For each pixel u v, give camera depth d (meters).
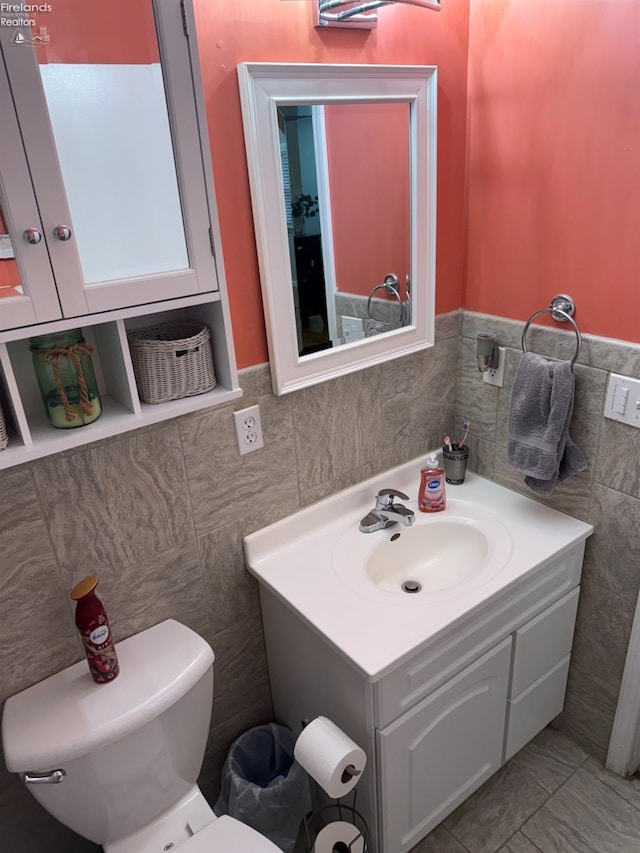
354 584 1.49
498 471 1.88
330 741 1.32
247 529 1.58
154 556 1.44
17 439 1.09
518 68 1.46
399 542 1.70
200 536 1.50
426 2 1.30
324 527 1.72
